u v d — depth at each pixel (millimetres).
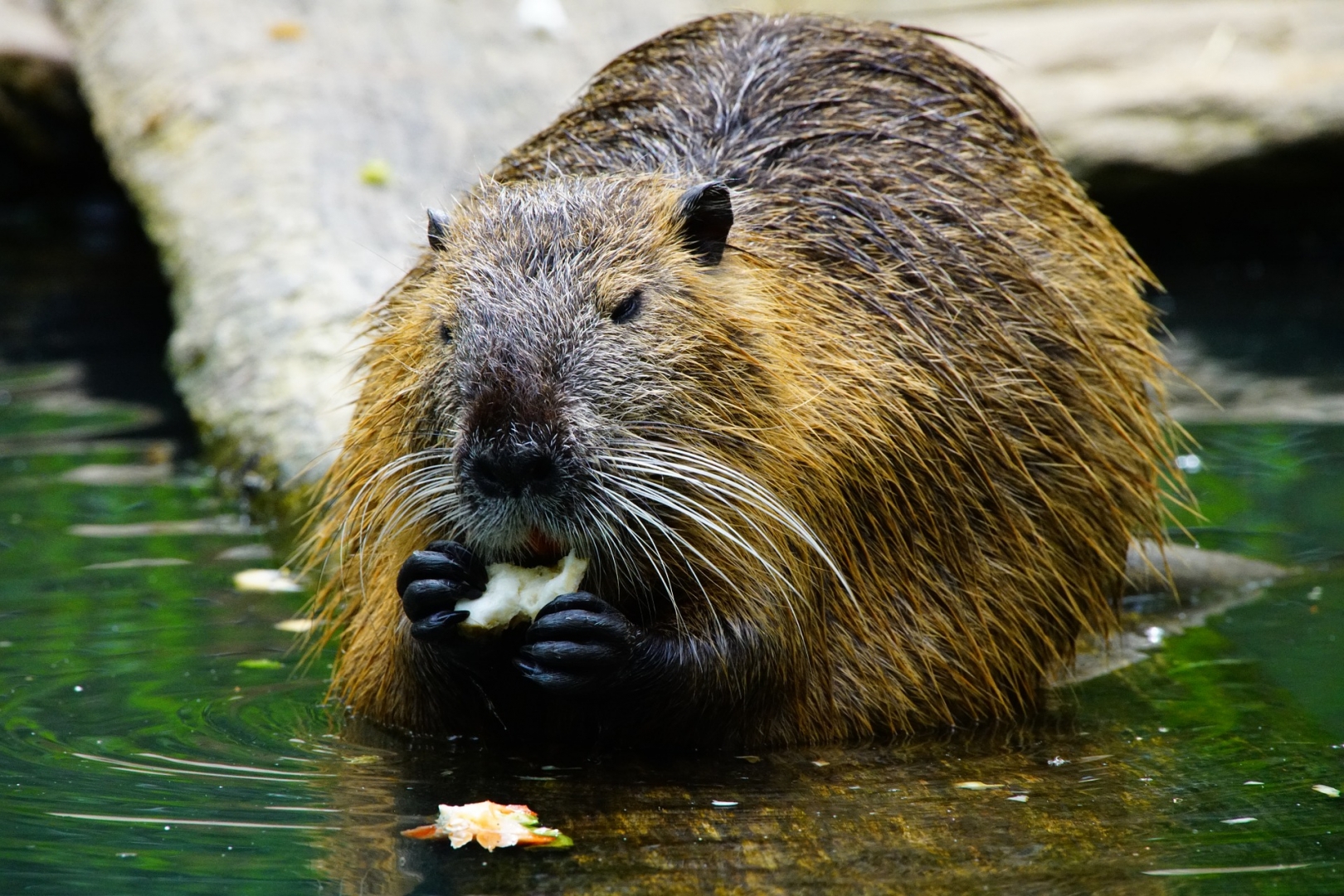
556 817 6820
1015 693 8445
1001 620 8414
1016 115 9844
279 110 15906
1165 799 6988
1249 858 6309
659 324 7223
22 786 7031
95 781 7129
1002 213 8969
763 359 7438
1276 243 18516
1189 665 8938
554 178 8789
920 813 6863
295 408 12023
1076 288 9125
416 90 16562
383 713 8102
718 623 7453
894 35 9695
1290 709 8180
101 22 19406
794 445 7504
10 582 9977
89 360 15805
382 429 7816
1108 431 9000
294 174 14789
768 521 7406
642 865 6277
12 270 19812
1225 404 13461
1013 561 8453
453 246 7652
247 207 14523
